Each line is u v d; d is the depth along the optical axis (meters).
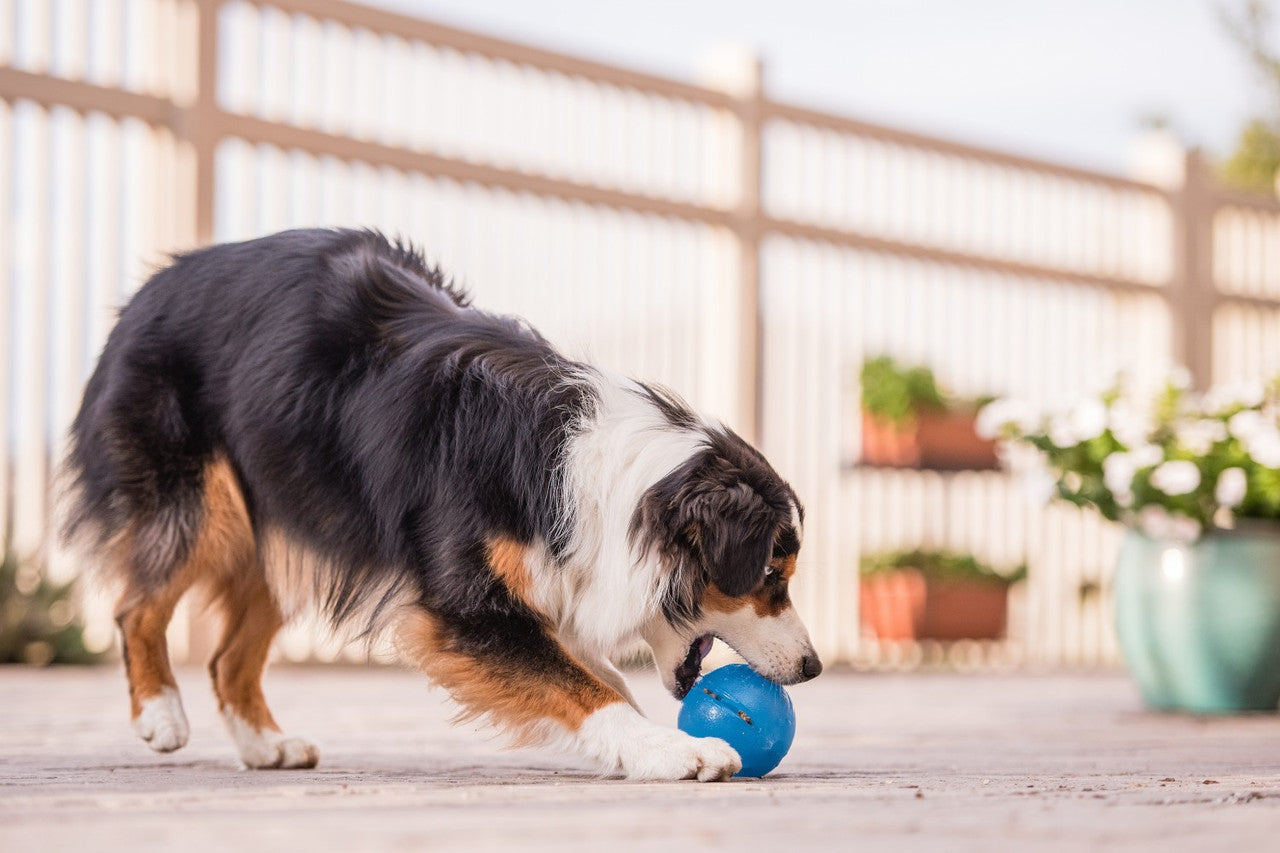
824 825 2.03
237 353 3.54
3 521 6.25
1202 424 5.57
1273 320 10.70
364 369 3.40
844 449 8.70
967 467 8.60
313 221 6.80
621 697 3.11
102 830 1.93
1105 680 7.62
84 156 6.25
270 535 3.54
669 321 7.99
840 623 8.64
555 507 3.22
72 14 6.26
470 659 3.14
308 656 6.85
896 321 8.92
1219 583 5.39
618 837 1.90
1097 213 9.91
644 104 7.96
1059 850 1.83
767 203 8.27
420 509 3.23
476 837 1.89
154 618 3.56
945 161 9.16
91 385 3.84
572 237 7.61
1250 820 2.13
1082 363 9.77
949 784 2.79
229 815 2.11
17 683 5.64
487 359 3.35
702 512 3.20
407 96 7.12
